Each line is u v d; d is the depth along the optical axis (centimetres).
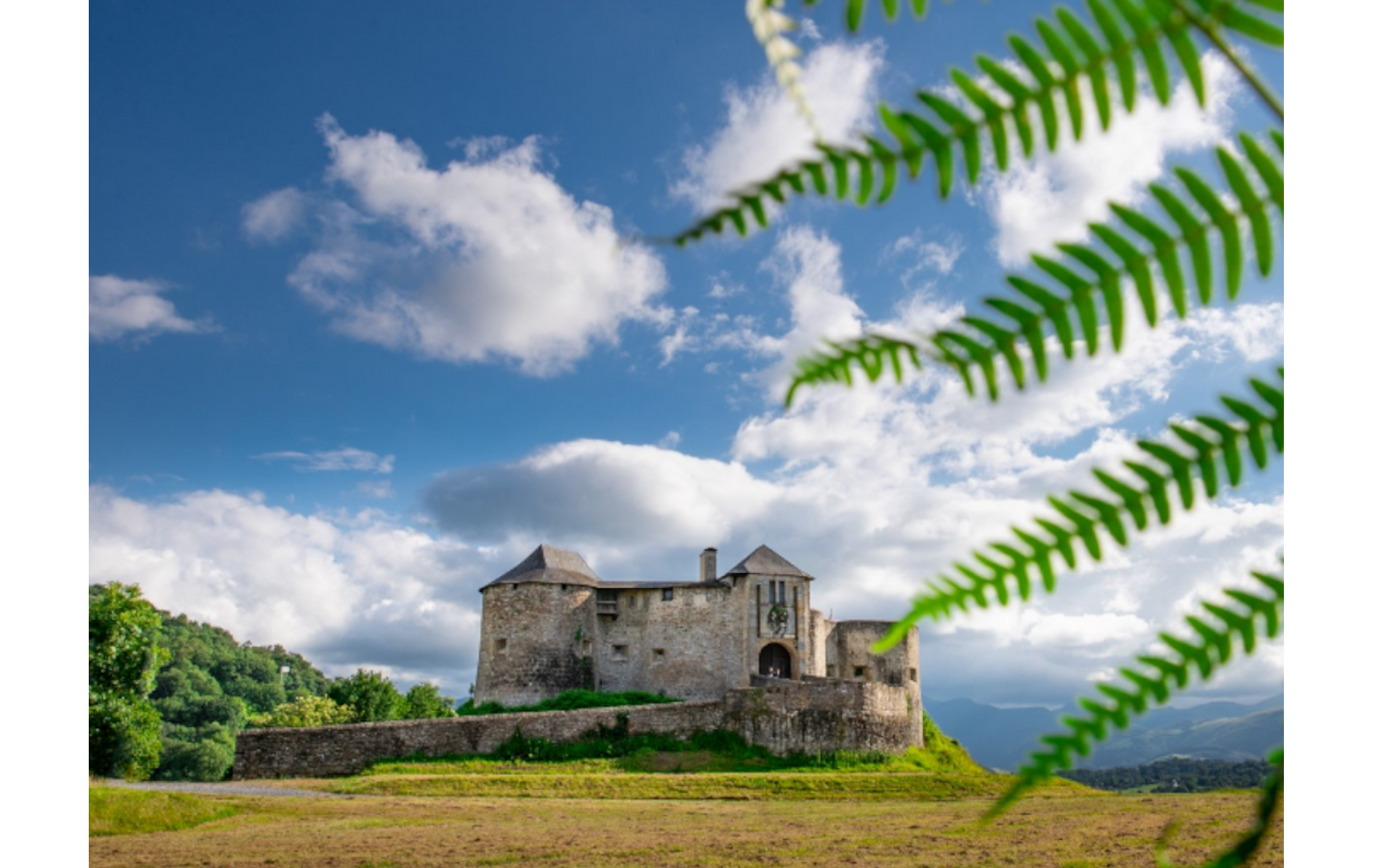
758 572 6194
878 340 110
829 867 2239
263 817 3344
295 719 7812
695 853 2533
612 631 6378
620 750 5116
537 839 2817
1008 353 104
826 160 106
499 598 6169
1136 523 106
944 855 2347
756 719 5222
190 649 11594
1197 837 2288
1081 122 97
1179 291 96
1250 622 100
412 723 4941
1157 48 95
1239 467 101
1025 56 99
